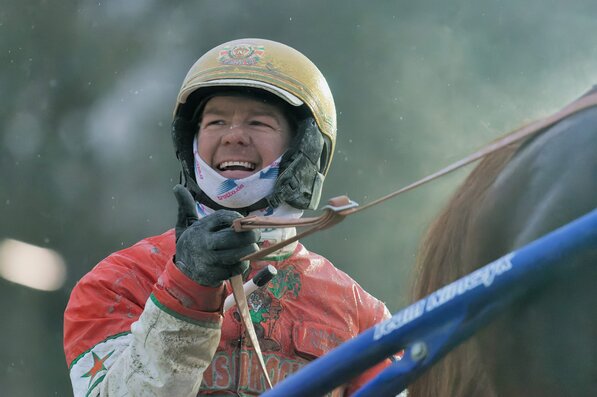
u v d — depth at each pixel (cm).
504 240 461
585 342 412
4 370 3888
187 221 720
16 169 4278
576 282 415
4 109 4366
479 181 514
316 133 895
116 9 4491
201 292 710
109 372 756
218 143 880
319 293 891
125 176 4297
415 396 530
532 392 431
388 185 4134
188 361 725
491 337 446
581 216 423
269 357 848
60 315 4022
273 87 871
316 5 4438
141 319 730
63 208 4241
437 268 520
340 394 711
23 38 4450
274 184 875
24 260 4050
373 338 423
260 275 721
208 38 4469
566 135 453
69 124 4372
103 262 873
